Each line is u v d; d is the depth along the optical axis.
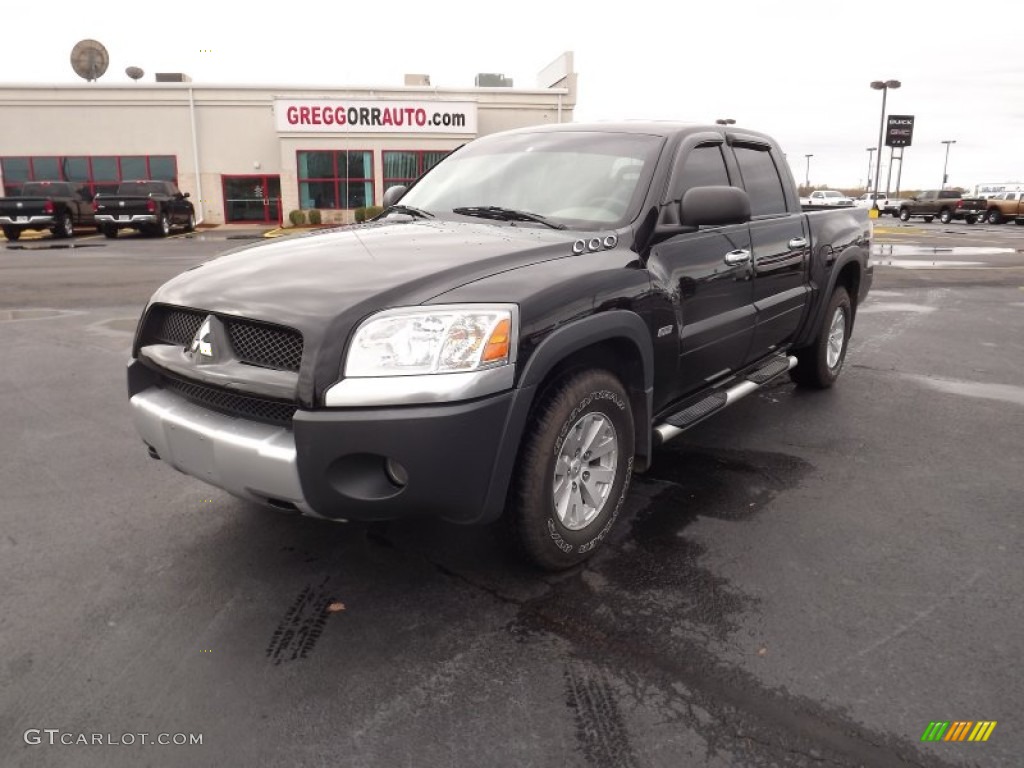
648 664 2.49
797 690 2.37
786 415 5.19
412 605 2.84
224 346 2.70
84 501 3.73
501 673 2.45
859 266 5.85
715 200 3.28
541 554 2.92
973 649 2.58
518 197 3.73
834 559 3.19
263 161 31.28
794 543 3.33
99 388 5.74
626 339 3.12
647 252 3.34
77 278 12.72
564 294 2.78
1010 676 2.44
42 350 7.04
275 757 2.10
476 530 3.43
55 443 4.54
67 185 24.41
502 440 2.59
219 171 31.12
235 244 21.41
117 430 4.78
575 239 3.17
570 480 2.98
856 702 2.31
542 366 2.66
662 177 3.55
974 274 13.80
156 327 3.06
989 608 2.83
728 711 2.28
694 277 3.62
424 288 2.60
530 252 2.97
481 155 4.21
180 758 2.09
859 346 7.49
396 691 2.37
